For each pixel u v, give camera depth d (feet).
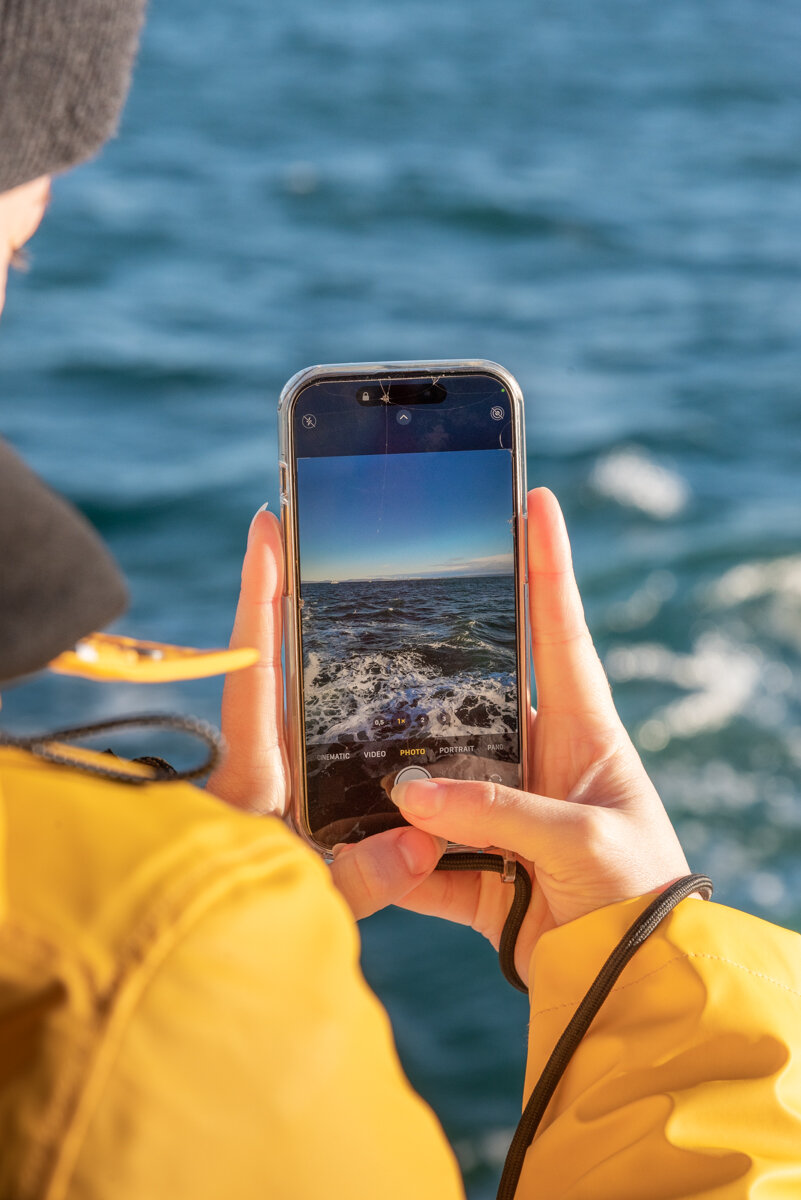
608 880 4.19
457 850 4.74
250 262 64.80
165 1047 1.82
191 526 38.34
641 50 121.49
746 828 25.50
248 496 40.14
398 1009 20.33
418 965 21.21
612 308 61.16
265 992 1.93
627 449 44.50
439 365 5.09
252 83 102.47
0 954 1.86
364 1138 1.97
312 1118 1.90
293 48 114.83
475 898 5.14
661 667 31.40
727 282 65.46
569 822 4.26
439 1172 2.12
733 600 34.35
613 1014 3.65
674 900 3.78
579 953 3.89
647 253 69.67
